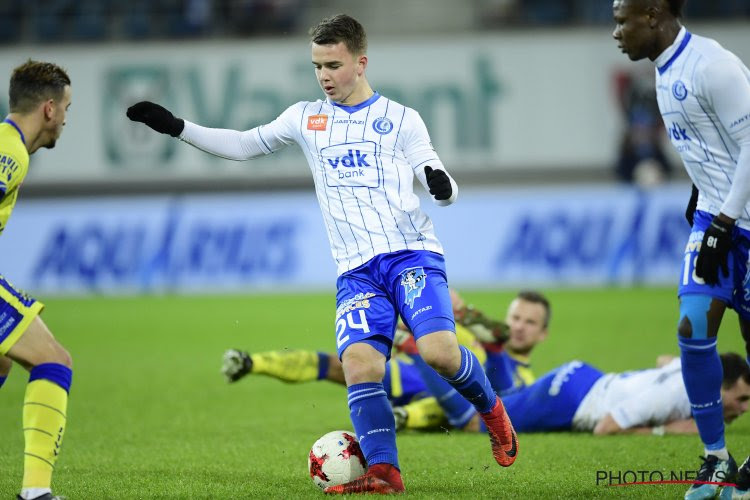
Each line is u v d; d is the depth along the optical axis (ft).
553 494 58.70
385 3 294.25
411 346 79.10
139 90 276.62
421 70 275.18
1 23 288.71
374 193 58.90
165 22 287.89
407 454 73.20
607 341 144.46
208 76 275.80
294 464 70.74
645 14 58.18
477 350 80.64
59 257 241.55
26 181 277.85
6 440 82.28
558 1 284.61
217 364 136.26
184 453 76.07
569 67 272.92
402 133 59.36
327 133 59.88
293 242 237.25
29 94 53.93
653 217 228.84
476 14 288.92
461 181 276.41
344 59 59.00
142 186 278.26
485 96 274.57
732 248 57.47
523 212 233.96
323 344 149.59
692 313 57.06
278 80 275.59
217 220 240.94
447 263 234.17
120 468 69.41
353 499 55.57
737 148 57.11
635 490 60.08
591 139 273.54
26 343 52.70
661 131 263.90
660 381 78.95
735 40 266.98
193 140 62.13
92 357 143.43
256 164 274.98
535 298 86.02
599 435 79.20
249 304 208.23
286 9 285.02
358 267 58.95
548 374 81.92
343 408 101.60
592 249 230.27
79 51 276.62
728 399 75.77
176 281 238.68
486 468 65.82
